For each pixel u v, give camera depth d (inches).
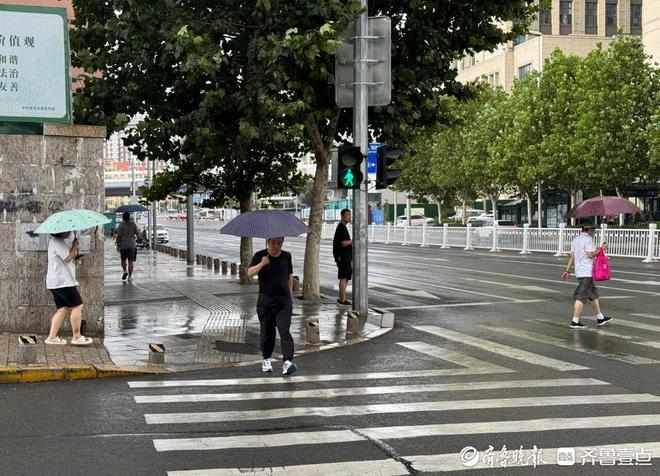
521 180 1716.3
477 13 652.7
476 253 1493.6
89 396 331.0
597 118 1477.6
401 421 285.7
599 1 2810.0
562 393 330.6
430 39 643.5
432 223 2667.3
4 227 468.1
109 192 3737.7
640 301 666.2
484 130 1940.2
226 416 294.5
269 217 368.5
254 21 595.5
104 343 470.0
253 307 654.5
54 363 383.2
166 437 264.2
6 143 466.3
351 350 450.3
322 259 1317.7
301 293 730.8
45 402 318.7
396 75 637.3
